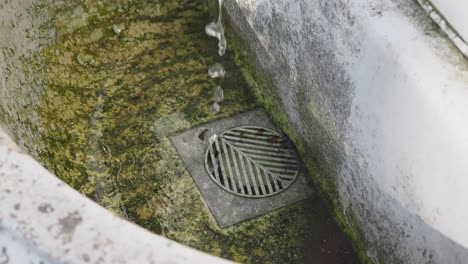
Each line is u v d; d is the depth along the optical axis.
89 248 0.90
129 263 0.89
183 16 2.44
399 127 1.46
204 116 2.15
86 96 2.16
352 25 1.56
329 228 1.88
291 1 1.83
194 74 2.26
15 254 0.93
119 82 2.22
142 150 2.04
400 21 1.49
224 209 1.91
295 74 1.91
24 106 1.88
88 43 2.30
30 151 1.80
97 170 1.98
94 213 0.94
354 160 1.70
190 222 1.88
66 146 2.01
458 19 1.41
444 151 1.34
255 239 1.86
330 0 1.63
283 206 1.93
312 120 1.89
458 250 1.37
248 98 2.21
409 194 1.49
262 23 2.04
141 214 1.89
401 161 1.49
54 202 0.94
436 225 1.42
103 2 2.38
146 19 2.41
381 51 1.47
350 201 1.79
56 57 2.19
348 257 1.82
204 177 1.98
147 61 2.29
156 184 1.96
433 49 1.42
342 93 1.67
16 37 1.96
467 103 1.34
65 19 2.26
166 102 2.18
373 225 1.70
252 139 2.09
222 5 2.31
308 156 1.99
